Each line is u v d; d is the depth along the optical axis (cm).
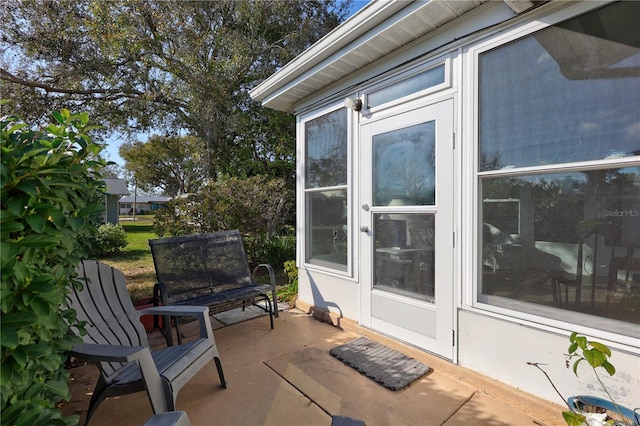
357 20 257
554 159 187
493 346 211
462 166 228
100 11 707
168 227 532
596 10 173
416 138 260
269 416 192
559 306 186
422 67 256
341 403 203
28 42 703
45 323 109
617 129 167
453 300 232
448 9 221
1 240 97
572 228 182
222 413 195
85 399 217
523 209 200
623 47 166
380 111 289
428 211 249
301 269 389
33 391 108
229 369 246
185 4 796
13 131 119
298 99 390
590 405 160
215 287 328
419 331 256
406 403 202
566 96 183
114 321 219
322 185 359
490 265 214
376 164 294
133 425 189
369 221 299
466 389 216
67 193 126
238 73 855
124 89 835
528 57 197
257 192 590
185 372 181
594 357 136
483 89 218
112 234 823
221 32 834
